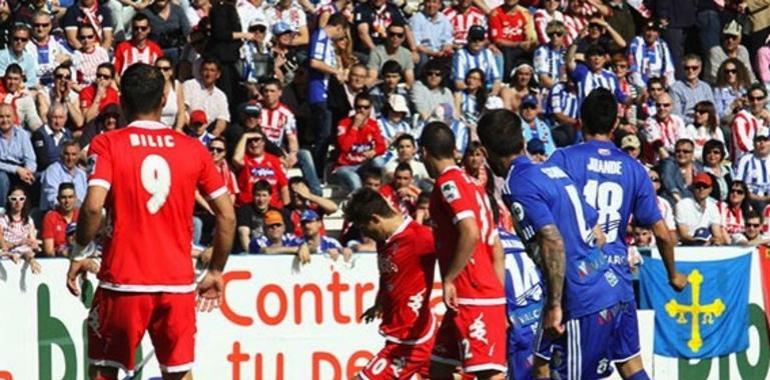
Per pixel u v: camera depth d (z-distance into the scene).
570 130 46.06
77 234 21.39
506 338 28.12
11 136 39.41
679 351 34.44
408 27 47.78
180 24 46.38
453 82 46.44
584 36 48.31
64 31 44.50
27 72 42.66
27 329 31.34
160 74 21.77
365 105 42.56
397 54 46.44
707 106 46.84
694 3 51.81
